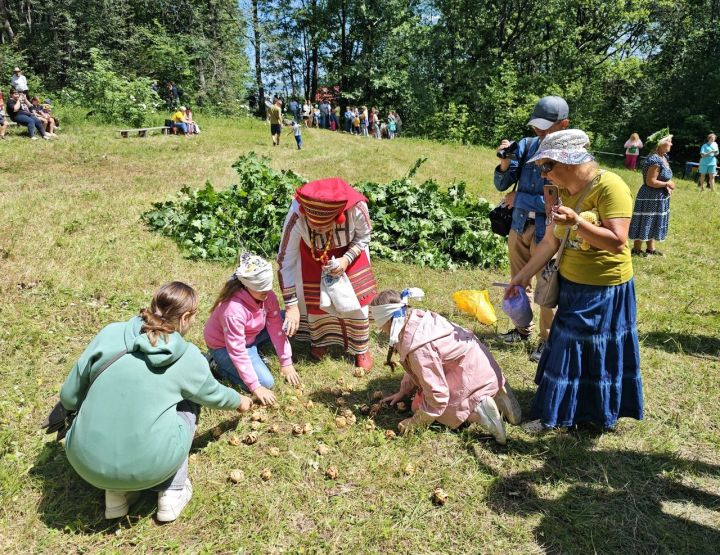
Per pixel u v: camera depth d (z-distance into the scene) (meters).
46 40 29.34
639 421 3.88
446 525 2.93
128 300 5.34
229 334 3.78
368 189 7.77
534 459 3.45
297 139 16.75
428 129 30.33
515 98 30.83
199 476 3.20
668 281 7.19
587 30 32.56
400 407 3.90
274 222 7.13
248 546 2.76
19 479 3.08
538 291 3.63
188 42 30.30
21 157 11.94
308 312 4.47
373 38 35.12
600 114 31.62
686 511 3.07
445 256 7.27
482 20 32.25
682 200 14.32
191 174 11.35
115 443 2.64
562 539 2.86
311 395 4.10
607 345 3.45
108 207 8.21
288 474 3.23
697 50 30.22
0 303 5.00
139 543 2.75
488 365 3.56
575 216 3.16
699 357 4.91
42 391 3.88
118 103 20.19
